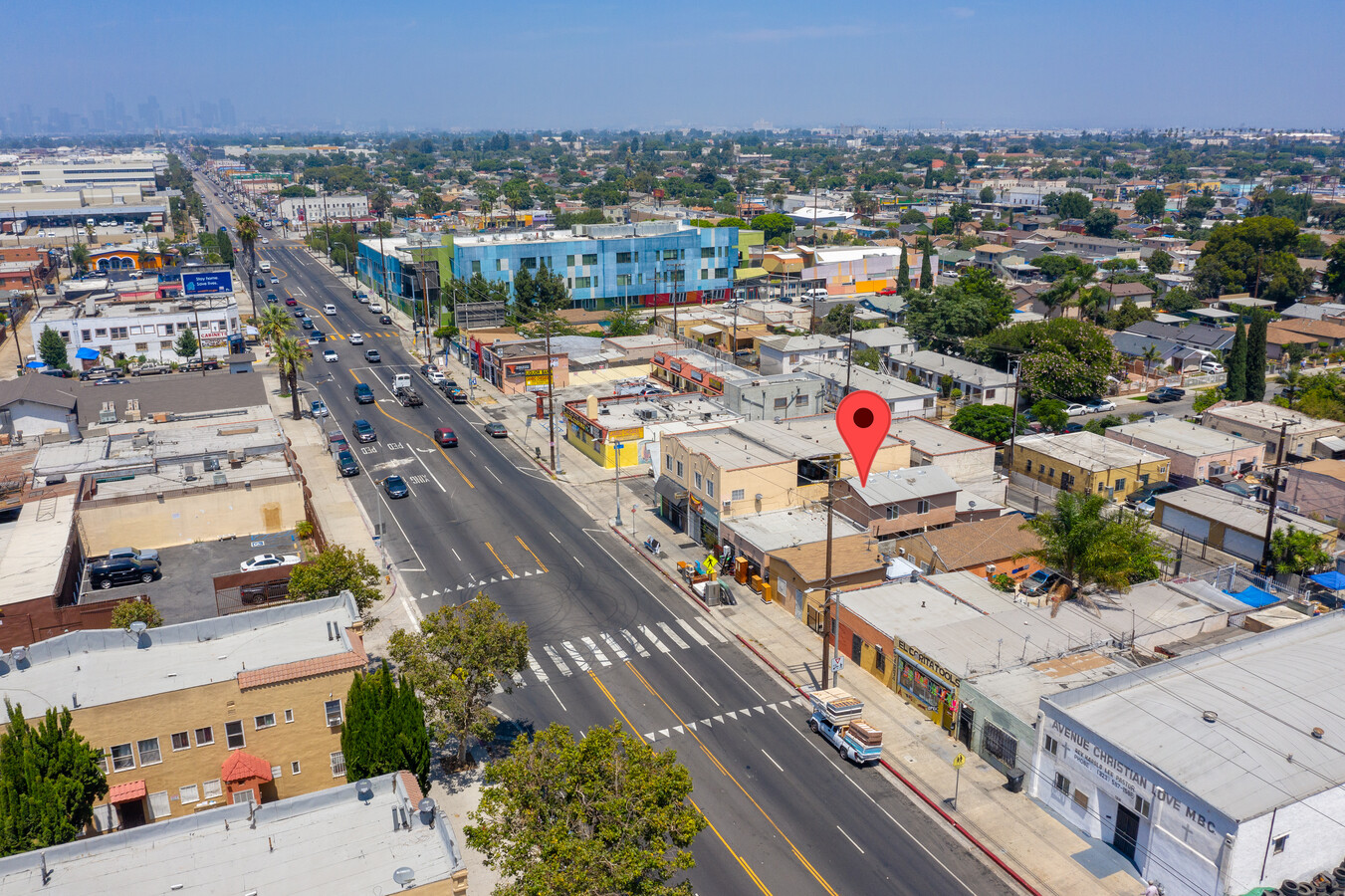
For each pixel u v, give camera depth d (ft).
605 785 109.29
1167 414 357.82
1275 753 130.93
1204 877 120.37
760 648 192.65
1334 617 174.60
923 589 198.80
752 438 262.06
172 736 131.54
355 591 172.35
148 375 406.62
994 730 152.66
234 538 219.82
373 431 330.13
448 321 495.41
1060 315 512.63
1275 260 561.43
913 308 466.29
